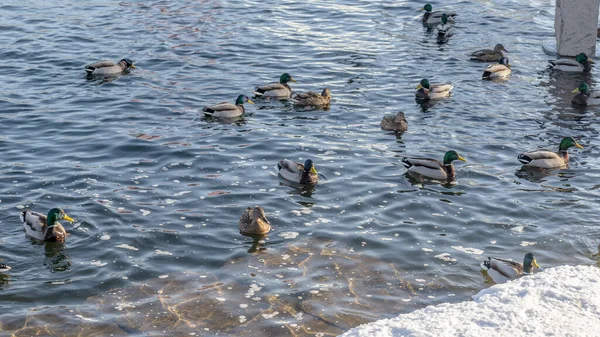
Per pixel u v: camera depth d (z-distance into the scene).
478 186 23.12
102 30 38.62
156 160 24.31
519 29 40.34
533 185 23.25
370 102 30.27
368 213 21.20
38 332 15.55
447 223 20.72
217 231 20.02
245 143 25.89
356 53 36.25
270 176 23.38
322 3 44.78
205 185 22.64
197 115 28.52
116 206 21.19
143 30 38.78
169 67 33.78
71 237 19.62
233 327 15.81
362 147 25.81
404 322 11.00
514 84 32.62
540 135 27.27
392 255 18.94
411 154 25.28
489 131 27.53
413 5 44.75
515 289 11.73
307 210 21.28
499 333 10.59
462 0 45.81
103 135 26.25
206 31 38.94
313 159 24.70
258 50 36.38
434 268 18.36
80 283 17.53
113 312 16.34
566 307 11.23
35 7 42.31
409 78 33.09
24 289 17.25
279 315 16.25
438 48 37.28
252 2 44.56
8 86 30.97
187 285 17.47
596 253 19.09
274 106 29.72
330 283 17.59
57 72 32.78
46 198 21.59
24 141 25.70
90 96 30.16
